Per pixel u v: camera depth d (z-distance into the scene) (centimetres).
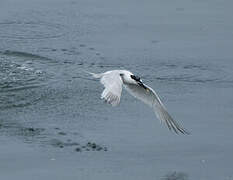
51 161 1859
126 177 1791
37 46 2684
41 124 2089
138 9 3203
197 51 2748
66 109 2200
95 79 2419
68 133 2036
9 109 2184
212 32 2953
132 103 2272
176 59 2656
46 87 2333
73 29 2898
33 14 3034
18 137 1994
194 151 1967
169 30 2955
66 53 2641
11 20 2945
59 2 3225
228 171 1853
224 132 2100
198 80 2489
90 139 2005
